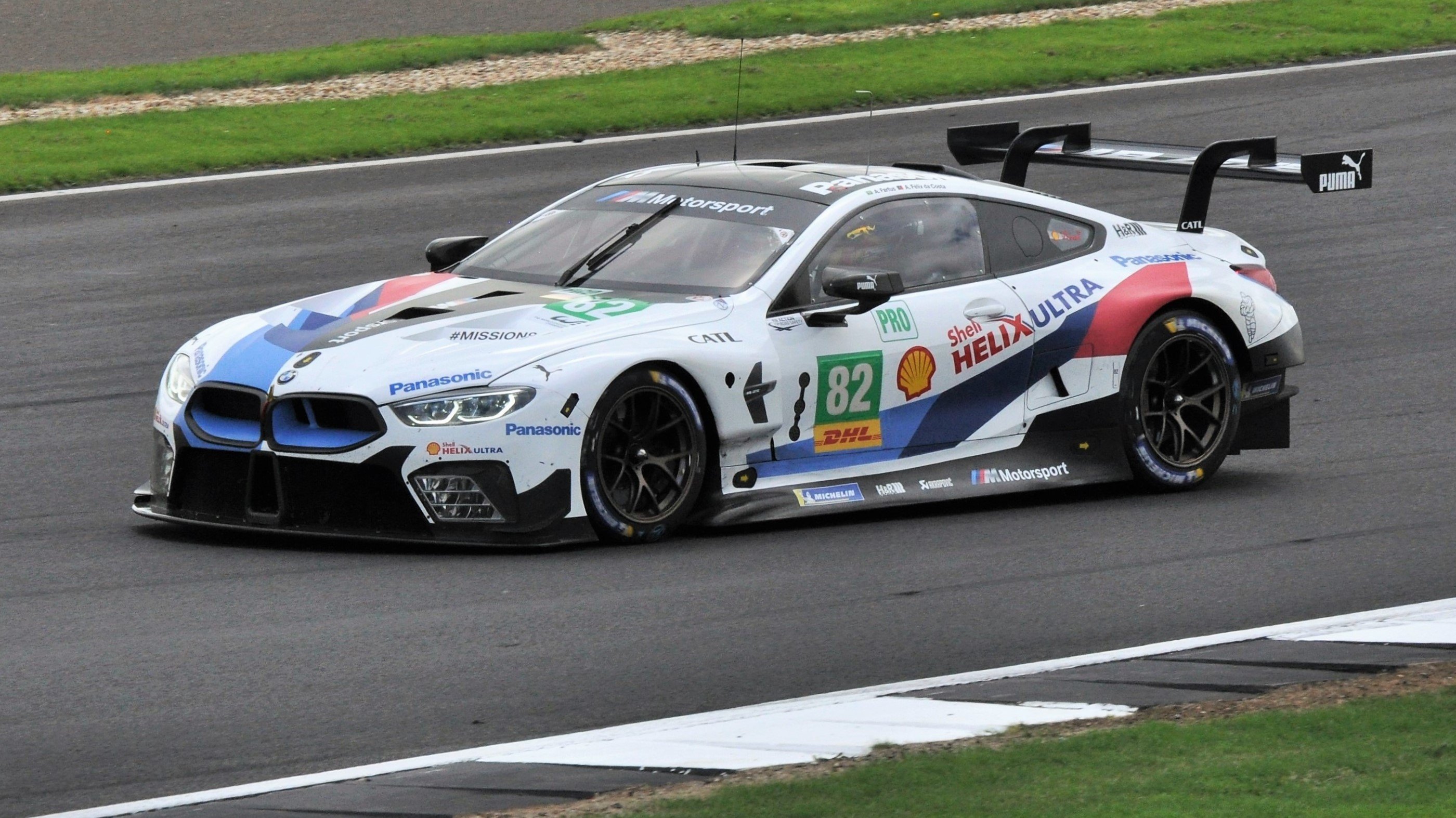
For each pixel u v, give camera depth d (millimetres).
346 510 24266
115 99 66625
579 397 24500
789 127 62531
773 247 27406
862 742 16516
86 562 24375
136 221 50688
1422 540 26266
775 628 21438
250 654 20141
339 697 18688
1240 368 30812
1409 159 58312
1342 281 46375
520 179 55531
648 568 24078
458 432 23969
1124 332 29469
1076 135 34438
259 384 24734
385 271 45562
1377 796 14336
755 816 14148
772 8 81938
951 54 73750
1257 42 75688
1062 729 16766
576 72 71625
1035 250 29641
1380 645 20031
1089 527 27156
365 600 22297
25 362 37875
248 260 46750
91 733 17578
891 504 27297
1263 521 27562
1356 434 33969
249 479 24656
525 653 20250
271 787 15875
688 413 25578
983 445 28547
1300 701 17609
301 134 61250
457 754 16781
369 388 24062
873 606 22516
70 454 31500
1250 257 31969
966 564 24797
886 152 58531
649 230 28234
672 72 70875
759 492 26422
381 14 85625
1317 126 62375
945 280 28500
